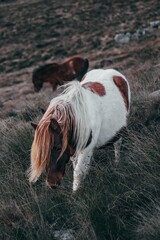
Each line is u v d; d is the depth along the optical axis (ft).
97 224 18.22
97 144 20.52
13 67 82.48
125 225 18.07
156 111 25.07
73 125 18.16
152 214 17.87
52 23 101.35
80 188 19.51
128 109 22.59
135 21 93.15
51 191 20.31
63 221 19.07
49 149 17.08
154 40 73.26
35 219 19.13
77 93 18.75
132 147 21.24
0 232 18.86
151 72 39.04
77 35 92.38
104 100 20.21
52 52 86.07
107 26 93.81
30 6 117.60
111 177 20.17
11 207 19.76
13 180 21.59
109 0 109.91
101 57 75.05
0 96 64.64
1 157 24.40
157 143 20.90
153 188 19.03
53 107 18.25
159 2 103.55
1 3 124.98
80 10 106.83
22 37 97.19
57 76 52.75
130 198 18.98
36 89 54.60
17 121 31.65
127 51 72.02
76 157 19.33
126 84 22.76
